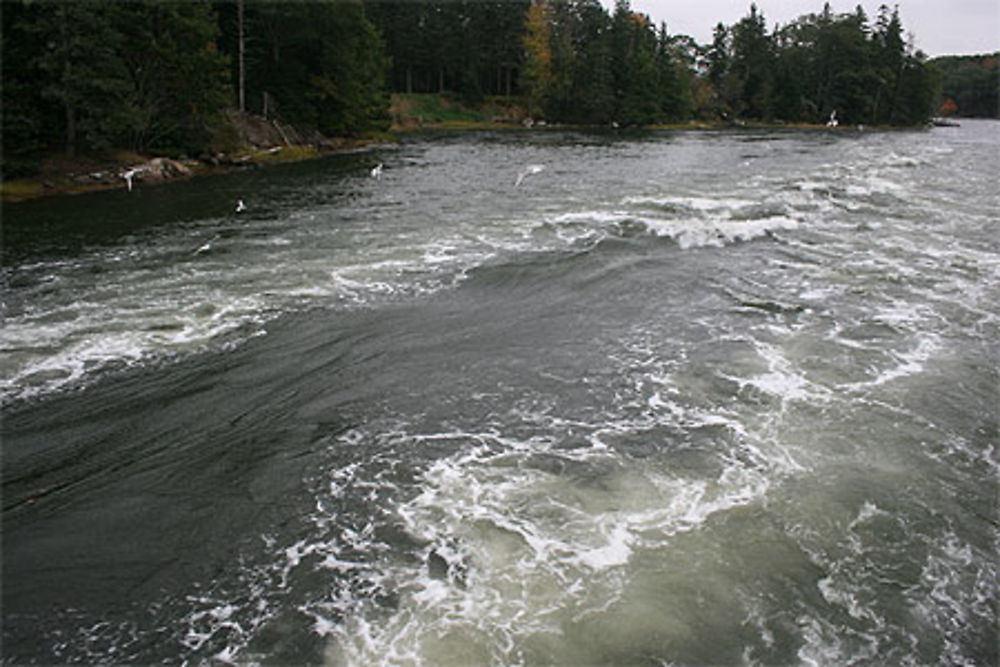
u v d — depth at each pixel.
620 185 27.84
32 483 7.56
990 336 11.56
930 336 11.52
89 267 15.36
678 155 43.06
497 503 6.95
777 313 12.55
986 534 6.64
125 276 14.64
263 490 7.32
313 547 6.41
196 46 32.53
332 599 5.76
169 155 33.16
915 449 8.05
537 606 5.61
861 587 5.91
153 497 7.27
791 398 9.23
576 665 5.09
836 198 24.12
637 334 11.52
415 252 16.38
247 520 6.84
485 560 6.14
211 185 28.69
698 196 24.48
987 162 38.66
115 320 12.03
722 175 31.39
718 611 5.60
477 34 85.50
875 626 5.52
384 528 6.62
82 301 13.01
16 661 5.29
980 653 5.32
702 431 8.38
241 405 9.17
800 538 6.47
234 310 12.52
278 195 25.77
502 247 16.75
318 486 7.35
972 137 69.00
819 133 73.44
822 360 10.45
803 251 16.86
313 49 49.97
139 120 29.77
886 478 7.48
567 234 18.00
